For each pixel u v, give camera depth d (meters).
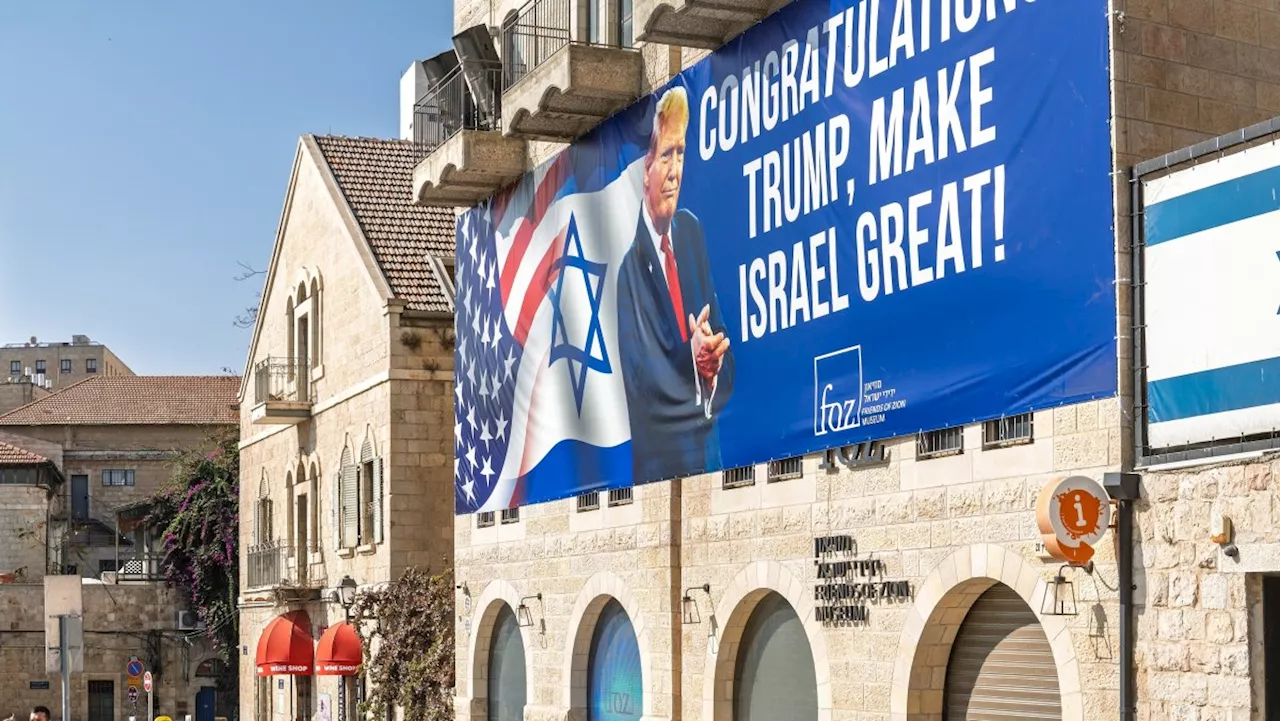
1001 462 19.33
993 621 20.14
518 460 31.50
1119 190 17.47
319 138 47.97
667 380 26.20
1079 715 17.86
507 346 32.03
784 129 23.30
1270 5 18.83
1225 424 15.92
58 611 24.05
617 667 28.81
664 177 26.41
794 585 23.25
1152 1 18.08
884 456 21.41
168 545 72.94
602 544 28.72
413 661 39.19
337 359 45.38
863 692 21.62
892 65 21.03
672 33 24.73
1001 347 19.03
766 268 23.61
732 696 25.22
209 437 76.44
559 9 30.39
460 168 31.17
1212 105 18.30
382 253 43.41
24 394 125.69
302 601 46.88
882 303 21.11
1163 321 16.70
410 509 40.88
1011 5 19.03
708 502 25.59
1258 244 15.56
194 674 79.94
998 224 19.12
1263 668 15.63
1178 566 16.48
